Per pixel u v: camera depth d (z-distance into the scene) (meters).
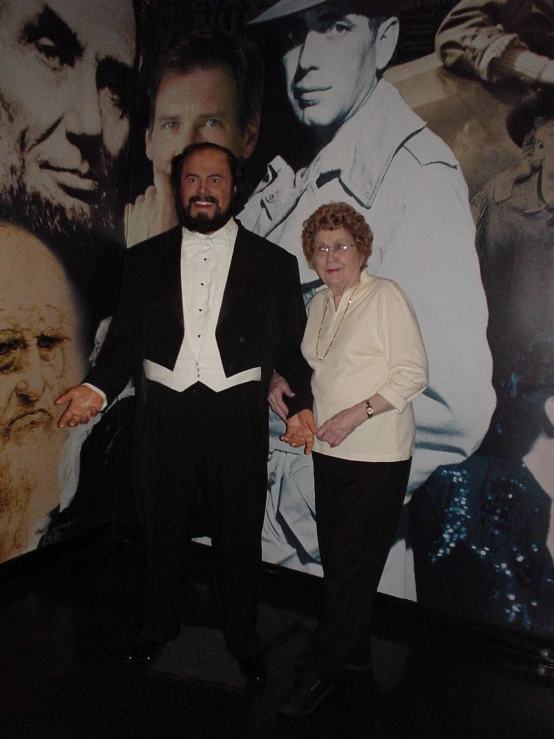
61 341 2.43
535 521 2.03
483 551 2.12
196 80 2.49
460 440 2.13
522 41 1.90
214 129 2.47
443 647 2.12
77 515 2.63
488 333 2.05
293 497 2.45
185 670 1.88
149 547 1.90
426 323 2.15
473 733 1.70
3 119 2.07
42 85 2.20
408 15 2.07
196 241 1.78
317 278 2.35
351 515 1.69
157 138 2.61
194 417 1.77
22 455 2.31
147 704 1.72
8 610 2.15
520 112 1.93
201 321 1.76
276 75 2.33
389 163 2.16
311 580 2.43
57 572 2.46
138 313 1.84
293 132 2.32
